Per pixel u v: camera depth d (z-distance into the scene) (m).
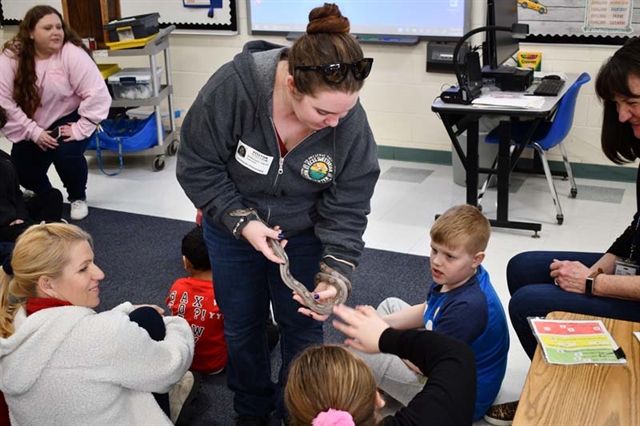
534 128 3.71
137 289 3.37
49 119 4.21
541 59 4.59
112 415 1.89
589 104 4.61
